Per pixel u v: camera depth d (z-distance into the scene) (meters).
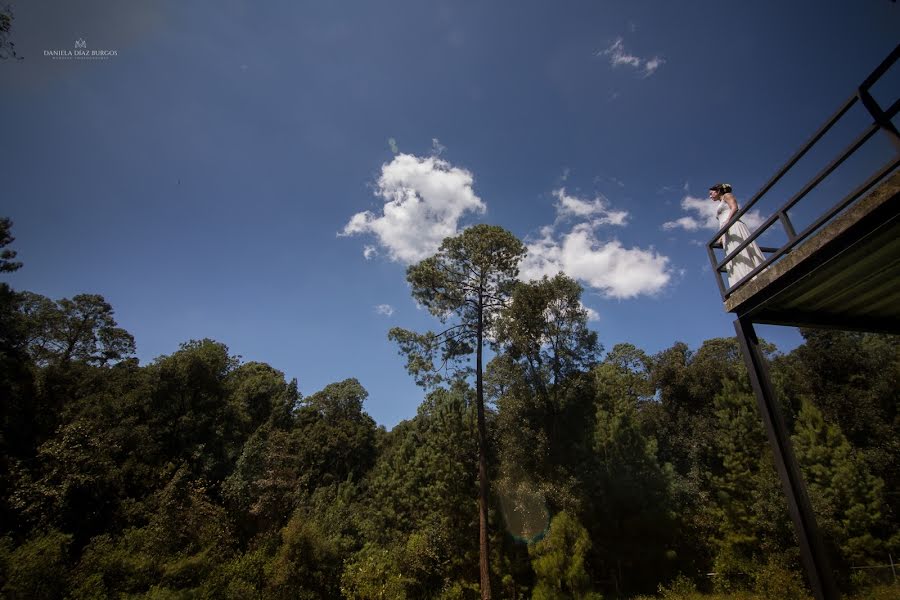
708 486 23.39
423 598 19.20
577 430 21.55
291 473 27.25
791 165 3.75
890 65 2.96
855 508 17.19
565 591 16.77
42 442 17.64
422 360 19.67
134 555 14.40
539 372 22.36
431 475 23.55
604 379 25.16
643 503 20.08
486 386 23.66
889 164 2.88
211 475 22.42
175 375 24.22
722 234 4.81
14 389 18.61
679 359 32.34
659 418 28.61
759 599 15.88
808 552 3.26
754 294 4.07
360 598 18.36
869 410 22.64
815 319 4.50
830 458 18.80
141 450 20.22
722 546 19.42
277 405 39.66
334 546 20.27
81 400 20.95
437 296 20.09
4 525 14.27
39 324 28.73
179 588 14.44
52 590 11.98
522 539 19.08
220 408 25.55
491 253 20.23
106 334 33.03
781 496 18.52
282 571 17.72
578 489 18.95
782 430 3.72
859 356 24.58
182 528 16.91
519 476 20.25
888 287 3.99
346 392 47.19
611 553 19.19
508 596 17.94
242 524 21.92
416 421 27.70
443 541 20.16
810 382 25.61
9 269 20.31
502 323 20.58
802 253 3.49
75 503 16.44
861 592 15.15
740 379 24.12
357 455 38.41
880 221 2.96
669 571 19.61
